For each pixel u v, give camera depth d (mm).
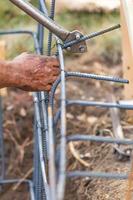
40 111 1992
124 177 1537
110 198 2215
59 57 1633
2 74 1658
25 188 2881
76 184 2564
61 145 1224
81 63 3502
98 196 2289
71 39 1705
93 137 1460
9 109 3191
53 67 1700
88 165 2617
